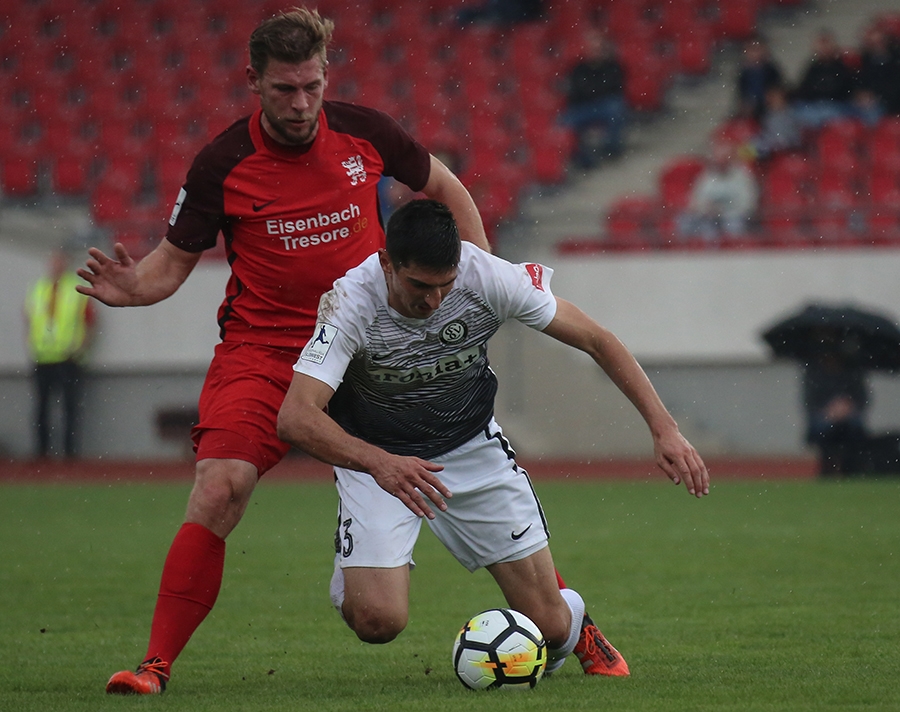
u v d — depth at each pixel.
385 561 14.21
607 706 12.44
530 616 14.71
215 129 68.62
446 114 66.88
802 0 68.88
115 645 18.05
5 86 70.88
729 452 53.50
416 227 12.36
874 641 16.95
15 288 57.22
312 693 13.82
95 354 55.91
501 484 14.65
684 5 69.38
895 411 51.56
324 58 14.83
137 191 65.81
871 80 61.00
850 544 28.77
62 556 29.14
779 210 54.59
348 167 15.74
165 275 15.53
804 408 47.81
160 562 28.05
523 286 13.88
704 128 63.66
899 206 54.62
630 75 66.19
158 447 55.75
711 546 29.08
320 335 13.44
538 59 68.88
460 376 14.41
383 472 12.69
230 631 19.31
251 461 14.78
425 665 16.16
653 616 19.89
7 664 16.36
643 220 56.19
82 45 72.75
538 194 61.38
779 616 19.48
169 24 73.25
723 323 53.50
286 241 15.49
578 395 53.38
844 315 45.62
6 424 57.19
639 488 44.19
